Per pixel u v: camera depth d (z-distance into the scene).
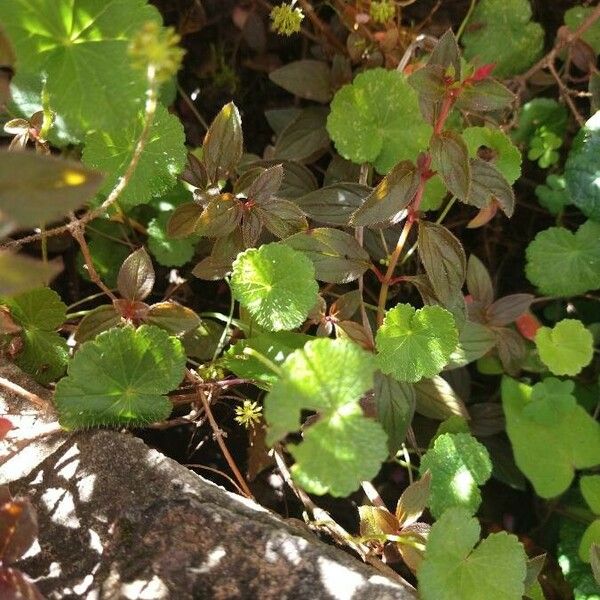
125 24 0.23
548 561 0.37
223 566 0.25
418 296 0.42
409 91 0.35
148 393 0.28
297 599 0.24
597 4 0.44
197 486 0.27
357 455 0.21
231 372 0.36
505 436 0.39
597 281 0.39
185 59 0.45
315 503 0.38
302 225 0.31
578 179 0.39
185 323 0.31
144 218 0.40
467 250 0.45
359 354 0.21
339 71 0.39
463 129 0.36
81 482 0.27
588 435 0.36
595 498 0.34
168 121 0.31
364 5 0.39
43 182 0.17
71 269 0.41
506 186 0.30
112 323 0.31
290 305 0.29
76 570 0.25
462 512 0.27
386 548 0.31
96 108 0.23
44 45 0.23
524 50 0.42
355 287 0.41
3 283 0.18
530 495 0.39
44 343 0.31
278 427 0.20
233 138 0.31
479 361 0.39
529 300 0.37
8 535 0.23
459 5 0.44
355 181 0.38
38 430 0.28
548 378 0.36
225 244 0.32
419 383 0.35
